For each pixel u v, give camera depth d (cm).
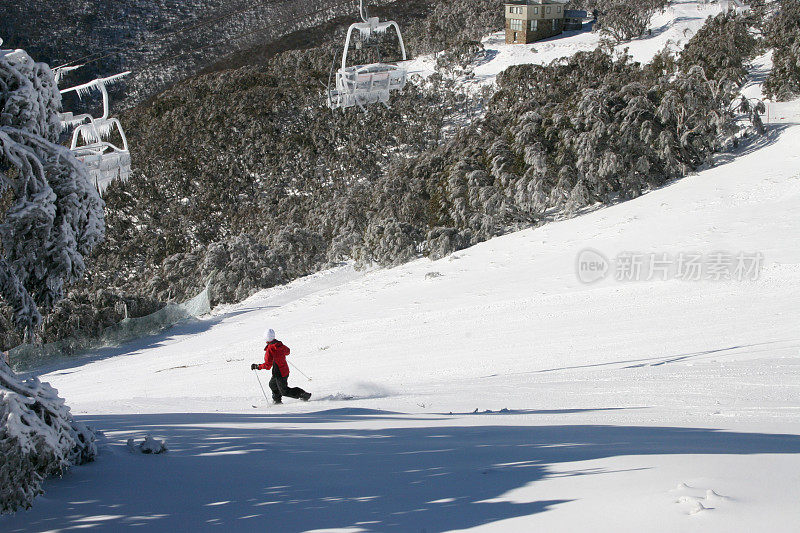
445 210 4628
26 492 317
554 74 7369
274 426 627
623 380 1024
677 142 4103
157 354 2927
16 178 437
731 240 2541
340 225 5694
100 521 317
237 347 2586
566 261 2870
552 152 4347
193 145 8075
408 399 982
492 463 381
